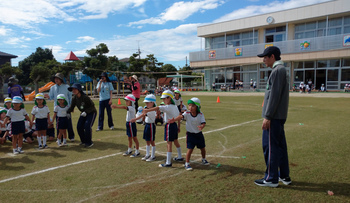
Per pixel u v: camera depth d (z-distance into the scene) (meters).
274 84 3.44
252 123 9.16
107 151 5.75
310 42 27.73
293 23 30.03
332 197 3.29
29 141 6.67
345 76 27.02
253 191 3.52
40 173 4.35
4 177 4.18
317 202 3.18
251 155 5.23
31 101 23.09
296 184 3.72
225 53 34.50
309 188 3.57
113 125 8.73
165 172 4.34
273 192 3.47
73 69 30.38
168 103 4.86
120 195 3.46
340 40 26.00
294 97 22.48
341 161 4.67
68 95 6.93
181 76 37.31
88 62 30.62
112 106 5.34
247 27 32.53
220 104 17.11
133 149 5.90
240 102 18.67
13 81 8.55
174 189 3.62
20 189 3.70
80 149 5.96
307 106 14.58
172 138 4.71
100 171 4.42
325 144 5.90
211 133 7.45
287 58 29.44
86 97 6.23
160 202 3.23
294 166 4.45
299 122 9.07
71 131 6.77
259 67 32.56
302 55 28.34
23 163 4.92
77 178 4.10
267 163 3.71
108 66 33.28
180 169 4.49
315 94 24.66
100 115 8.31
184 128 8.47
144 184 3.83
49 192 3.59
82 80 34.03
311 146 5.75
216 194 3.44
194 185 3.75
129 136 5.38
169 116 4.80
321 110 12.55
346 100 18.70
